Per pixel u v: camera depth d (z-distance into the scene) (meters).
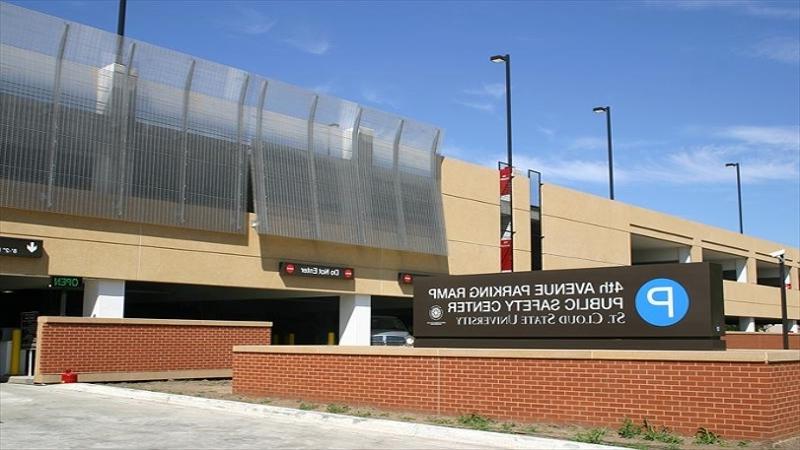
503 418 13.01
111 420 12.29
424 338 15.60
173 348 20.66
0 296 33.84
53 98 20.20
